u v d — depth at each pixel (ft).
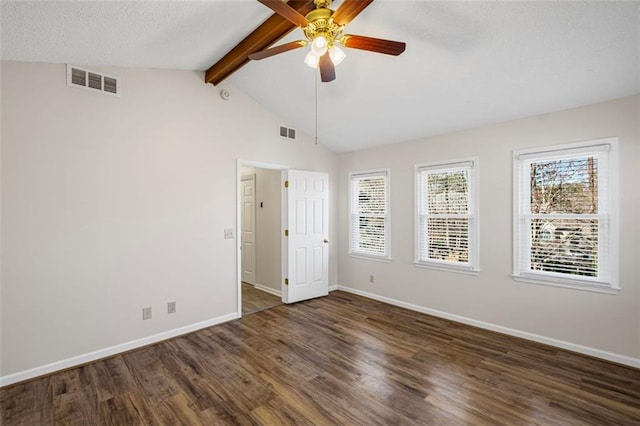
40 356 8.03
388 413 6.50
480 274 11.25
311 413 6.50
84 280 8.73
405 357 8.96
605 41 6.81
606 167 8.81
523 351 9.32
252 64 10.53
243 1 6.96
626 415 6.41
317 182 15.17
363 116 12.35
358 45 6.26
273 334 10.69
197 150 11.13
